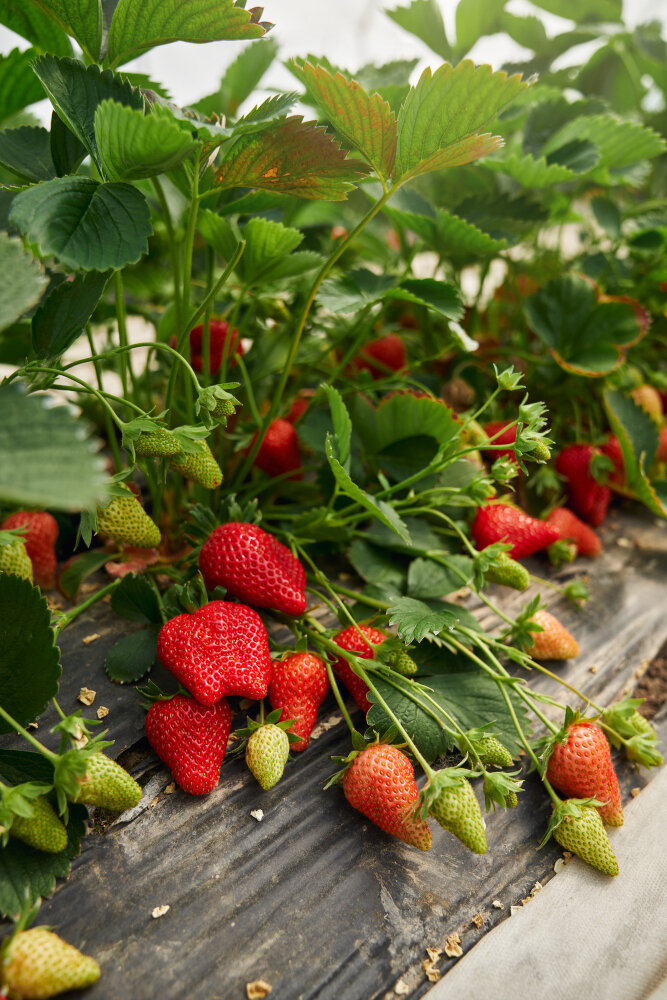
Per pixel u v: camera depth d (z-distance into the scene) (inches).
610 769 36.8
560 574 56.1
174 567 47.9
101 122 30.5
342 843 35.0
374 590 45.4
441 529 50.1
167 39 34.6
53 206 30.7
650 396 66.4
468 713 39.4
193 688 34.5
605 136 58.0
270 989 29.1
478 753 34.6
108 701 39.1
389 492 42.7
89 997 28.0
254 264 44.2
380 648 38.0
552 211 66.1
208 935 30.6
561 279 60.2
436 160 35.5
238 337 51.8
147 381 54.4
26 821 29.4
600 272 69.4
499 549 41.9
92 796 30.6
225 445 57.1
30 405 25.5
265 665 36.5
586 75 81.7
